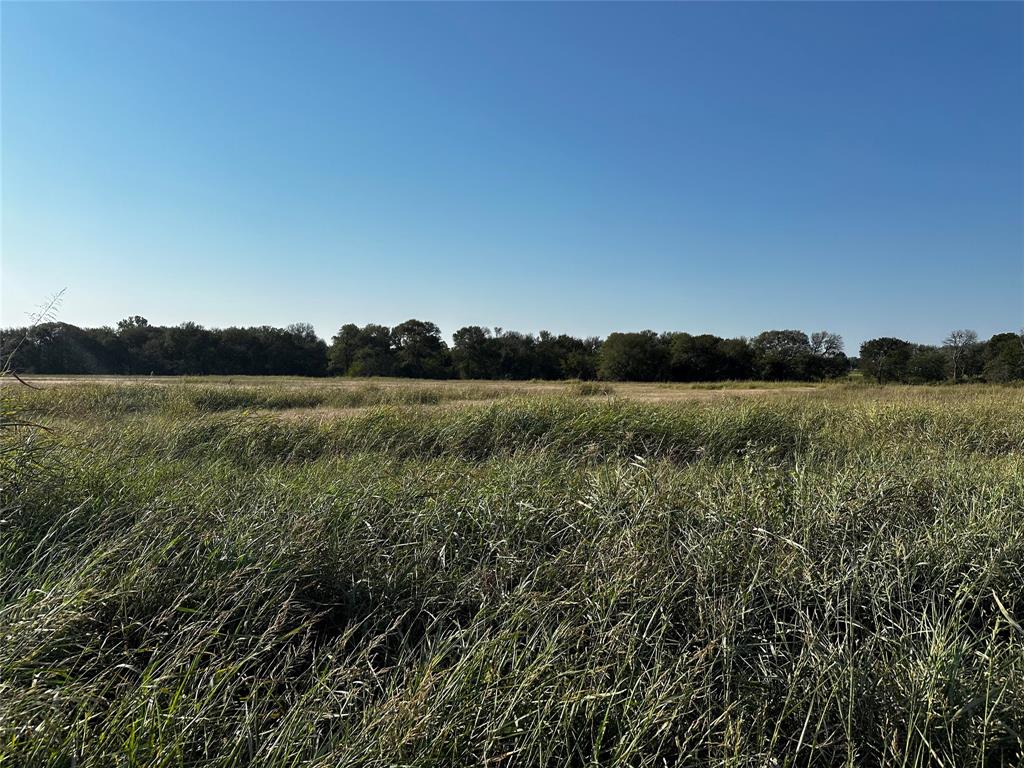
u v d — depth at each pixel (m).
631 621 2.74
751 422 8.49
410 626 2.82
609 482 4.55
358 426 8.22
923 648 2.57
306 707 2.19
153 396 13.28
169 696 2.20
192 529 3.48
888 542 3.51
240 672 2.41
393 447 7.73
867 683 2.37
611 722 2.22
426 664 2.40
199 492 4.30
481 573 3.25
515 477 4.69
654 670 2.40
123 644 2.56
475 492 4.33
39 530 3.44
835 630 2.86
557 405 9.09
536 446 7.27
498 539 3.65
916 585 3.24
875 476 4.69
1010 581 3.17
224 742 2.03
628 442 7.95
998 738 2.17
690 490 4.39
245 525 3.50
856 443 7.95
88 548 3.32
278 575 2.99
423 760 1.93
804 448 7.82
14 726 1.90
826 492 4.25
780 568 3.14
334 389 19.48
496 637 2.50
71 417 10.05
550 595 3.00
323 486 4.52
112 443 6.42
